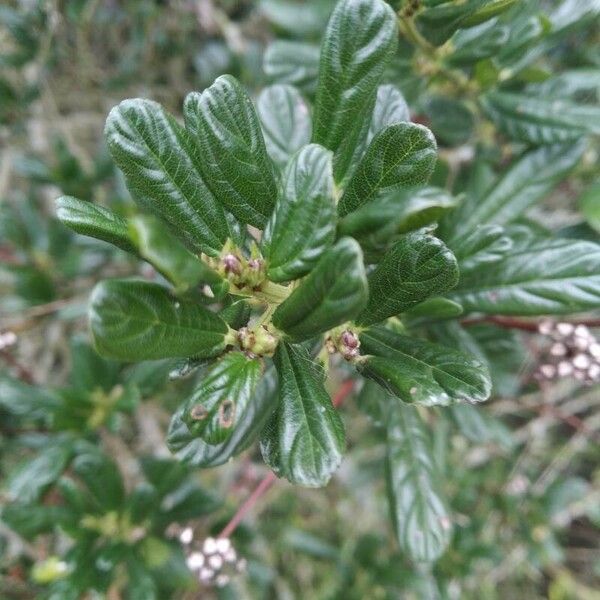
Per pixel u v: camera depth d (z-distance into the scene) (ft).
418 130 0.37
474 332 0.71
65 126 1.24
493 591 1.22
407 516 0.59
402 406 0.62
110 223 0.36
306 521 1.25
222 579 0.81
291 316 0.34
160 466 0.77
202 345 0.35
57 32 1.08
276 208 0.35
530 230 0.65
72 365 0.81
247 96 0.39
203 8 1.18
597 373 0.61
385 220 0.31
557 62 0.91
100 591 0.74
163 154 0.39
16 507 0.74
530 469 1.16
